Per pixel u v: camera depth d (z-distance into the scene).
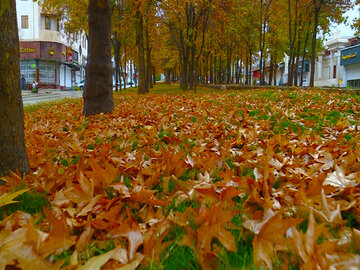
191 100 11.03
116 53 25.53
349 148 2.93
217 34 24.50
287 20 25.62
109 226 1.61
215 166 2.68
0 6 2.50
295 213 1.70
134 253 1.32
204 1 18.59
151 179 2.34
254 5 26.31
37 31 41.84
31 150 3.82
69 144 4.18
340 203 1.78
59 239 1.40
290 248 1.28
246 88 20.30
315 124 5.01
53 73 45.62
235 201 1.92
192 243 1.34
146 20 19.73
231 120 5.71
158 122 5.98
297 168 2.44
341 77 43.09
